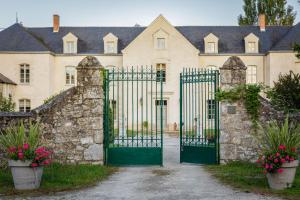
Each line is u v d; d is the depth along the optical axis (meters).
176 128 34.81
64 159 11.81
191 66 37.25
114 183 9.45
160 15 37.31
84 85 11.95
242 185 8.98
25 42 38.28
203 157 12.50
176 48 37.25
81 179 9.65
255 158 11.80
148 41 37.22
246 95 11.87
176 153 16.06
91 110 11.94
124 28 41.88
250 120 11.86
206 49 39.03
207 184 9.26
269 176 8.62
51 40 40.62
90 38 40.78
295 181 9.05
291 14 50.78
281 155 8.39
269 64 37.16
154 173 10.88
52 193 8.32
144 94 34.53
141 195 8.13
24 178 8.59
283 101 17.39
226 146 12.02
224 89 12.00
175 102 36.75
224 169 11.17
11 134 8.91
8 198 7.89
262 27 41.19
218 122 12.29
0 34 39.25
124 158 12.22
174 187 8.95
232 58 12.08
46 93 37.72
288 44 37.16
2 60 37.91
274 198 7.75
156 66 37.16
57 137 11.80
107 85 12.27
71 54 39.03
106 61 38.91
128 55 37.12
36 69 37.72
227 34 40.88
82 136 11.90
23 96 37.78
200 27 41.88
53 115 11.81
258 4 51.12
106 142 12.21
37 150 8.70
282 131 8.65
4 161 10.76
